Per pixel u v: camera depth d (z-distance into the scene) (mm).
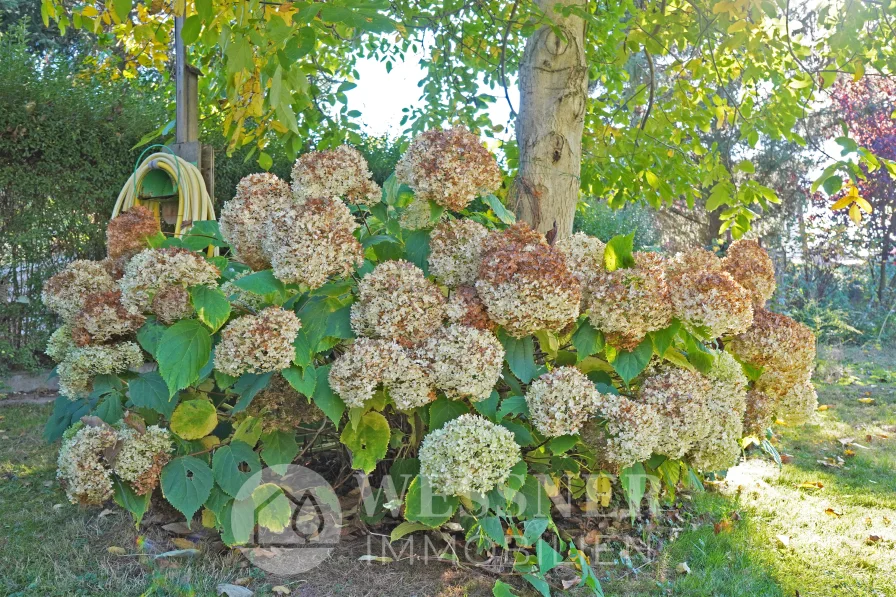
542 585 2182
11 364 5820
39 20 11117
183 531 2699
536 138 3520
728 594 2365
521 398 2293
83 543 2596
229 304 2314
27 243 5523
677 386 2355
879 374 7035
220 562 2463
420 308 2227
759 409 2729
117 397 2594
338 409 2264
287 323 2186
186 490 2318
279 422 2479
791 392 2807
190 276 2279
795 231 10922
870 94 9656
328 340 2352
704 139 11477
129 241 2791
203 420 2559
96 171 5746
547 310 2182
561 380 2230
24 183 5410
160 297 2281
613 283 2326
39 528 2730
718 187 4379
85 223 5805
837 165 3193
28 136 5492
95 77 6508
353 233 2619
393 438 2613
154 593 2217
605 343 2430
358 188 2521
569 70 3504
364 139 7457
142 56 5891
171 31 5125
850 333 9195
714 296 2281
